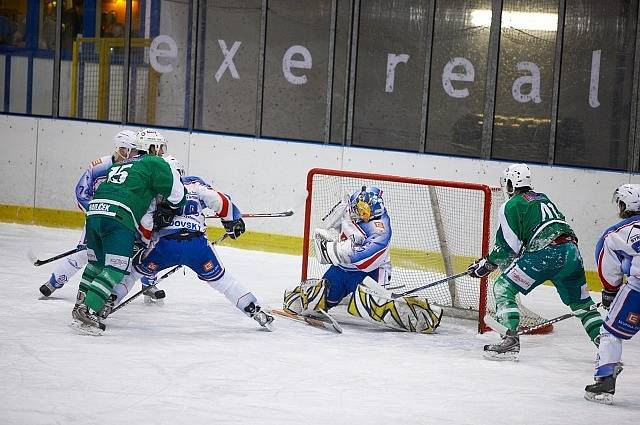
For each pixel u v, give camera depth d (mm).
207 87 21734
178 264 12680
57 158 21719
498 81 19984
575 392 11008
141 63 21953
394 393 10539
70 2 22125
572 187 18734
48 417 9008
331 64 20797
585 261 18703
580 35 19328
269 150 20500
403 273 17031
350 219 13867
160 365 11094
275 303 15148
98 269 12508
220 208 12766
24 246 19188
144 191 12250
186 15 21594
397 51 20609
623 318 10453
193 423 9062
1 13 22547
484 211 14273
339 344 12742
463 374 11570
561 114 19594
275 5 21109
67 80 22328
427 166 19672
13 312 13438
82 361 11062
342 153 20141
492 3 19828
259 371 11109
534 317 14992
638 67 18922
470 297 15594
